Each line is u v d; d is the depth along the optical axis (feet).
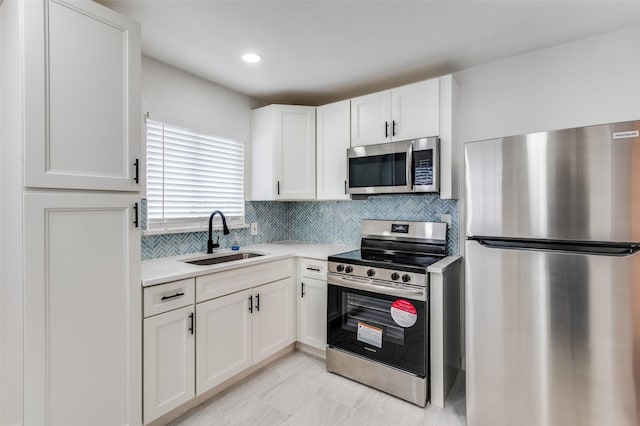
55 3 4.28
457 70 8.09
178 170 8.21
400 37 6.52
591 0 5.34
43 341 4.25
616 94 6.38
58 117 4.32
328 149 9.32
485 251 5.49
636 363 4.42
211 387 6.66
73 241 4.53
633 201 4.40
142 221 7.47
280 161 9.43
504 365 5.37
